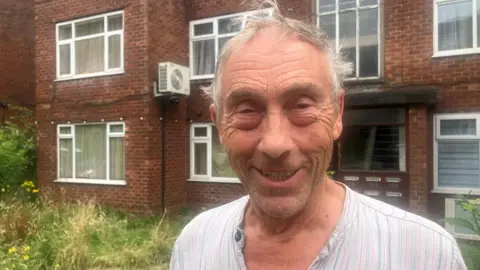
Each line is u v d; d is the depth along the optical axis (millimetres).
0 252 5172
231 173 9141
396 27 7152
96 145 9273
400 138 7102
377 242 1086
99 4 9031
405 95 6730
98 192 9031
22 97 12508
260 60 1092
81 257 5410
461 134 6711
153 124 8602
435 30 6895
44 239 5836
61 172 9695
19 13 12547
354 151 7457
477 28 6695
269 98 1080
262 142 1075
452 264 1055
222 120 1191
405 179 6941
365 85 7398
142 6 8516
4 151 9250
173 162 9086
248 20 1211
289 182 1094
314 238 1157
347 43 7641
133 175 8633
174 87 8516
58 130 9680
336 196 1252
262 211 1177
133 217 8352
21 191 9109
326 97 1126
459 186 6746
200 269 1303
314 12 7875
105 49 9094
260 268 1191
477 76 6578
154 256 5711
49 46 9742
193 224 1465
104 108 9000
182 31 9477
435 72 6871
